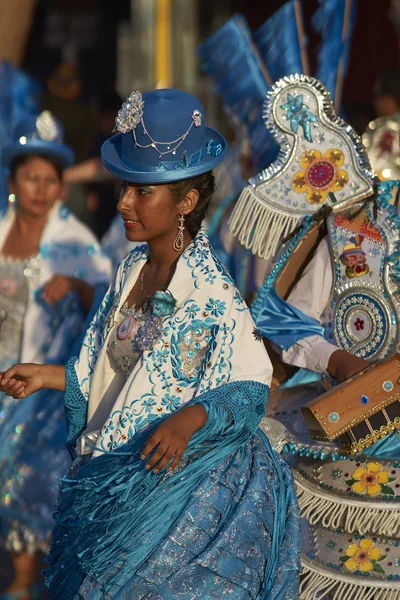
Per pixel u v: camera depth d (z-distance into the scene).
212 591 6.88
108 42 34.47
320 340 8.30
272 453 7.59
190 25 24.20
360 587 8.09
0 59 15.76
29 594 11.80
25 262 12.66
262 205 8.80
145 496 6.96
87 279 12.81
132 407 7.19
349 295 8.43
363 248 8.42
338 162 8.70
